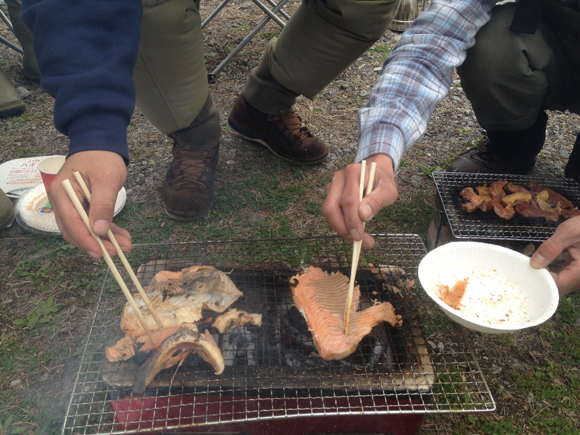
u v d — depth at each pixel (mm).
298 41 890
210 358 534
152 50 722
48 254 848
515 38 738
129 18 496
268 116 1048
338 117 1266
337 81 1416
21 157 1097
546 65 767
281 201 989
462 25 703
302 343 598
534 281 578
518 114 826
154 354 518
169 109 818
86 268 824
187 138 896
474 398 668
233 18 1732
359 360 577
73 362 694
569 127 1211
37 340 722
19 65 1463
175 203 902
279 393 537
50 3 477
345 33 841
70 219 444
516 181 889
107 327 619
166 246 746
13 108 1230
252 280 674
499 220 783
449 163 1090
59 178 450
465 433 641
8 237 886
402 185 1033
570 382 687
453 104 1318
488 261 612
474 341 738
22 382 672
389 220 942
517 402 667
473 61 783
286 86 969
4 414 639
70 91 463
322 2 807
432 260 594
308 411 558
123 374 542
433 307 768
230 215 949
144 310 591
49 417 634
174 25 704
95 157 455
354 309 594
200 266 650
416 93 641
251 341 597
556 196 822
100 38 484
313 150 1063
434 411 509
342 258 741
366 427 582
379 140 589
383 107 629
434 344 727
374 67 1481
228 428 575
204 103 856
